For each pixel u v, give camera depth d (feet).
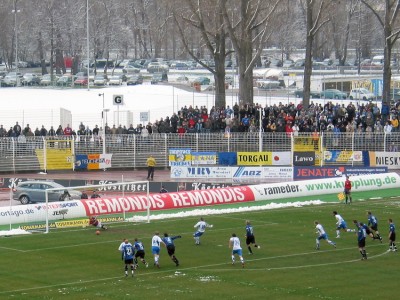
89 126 564.71
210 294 279.08
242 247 349.00
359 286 289.53
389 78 607.78
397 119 536.42
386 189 492.95
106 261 324.60
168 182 481.46
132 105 606.55
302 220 401.29
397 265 319.47
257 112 541.34
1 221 387.96
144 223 395.75
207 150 527.81
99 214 403.95
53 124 562.25
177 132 536.83
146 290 284.20
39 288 287.07
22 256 331.16
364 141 526.57
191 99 630.74
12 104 595.47
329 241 345.92
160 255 335.06
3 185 491.31
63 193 454.81
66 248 344.28
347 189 447.42
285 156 524.11
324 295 278.05
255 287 287.89
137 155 535.60
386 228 383.86
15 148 517.14
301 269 313.53
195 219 404.36
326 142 526.16
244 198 450.71
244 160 523.70
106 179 497.46
